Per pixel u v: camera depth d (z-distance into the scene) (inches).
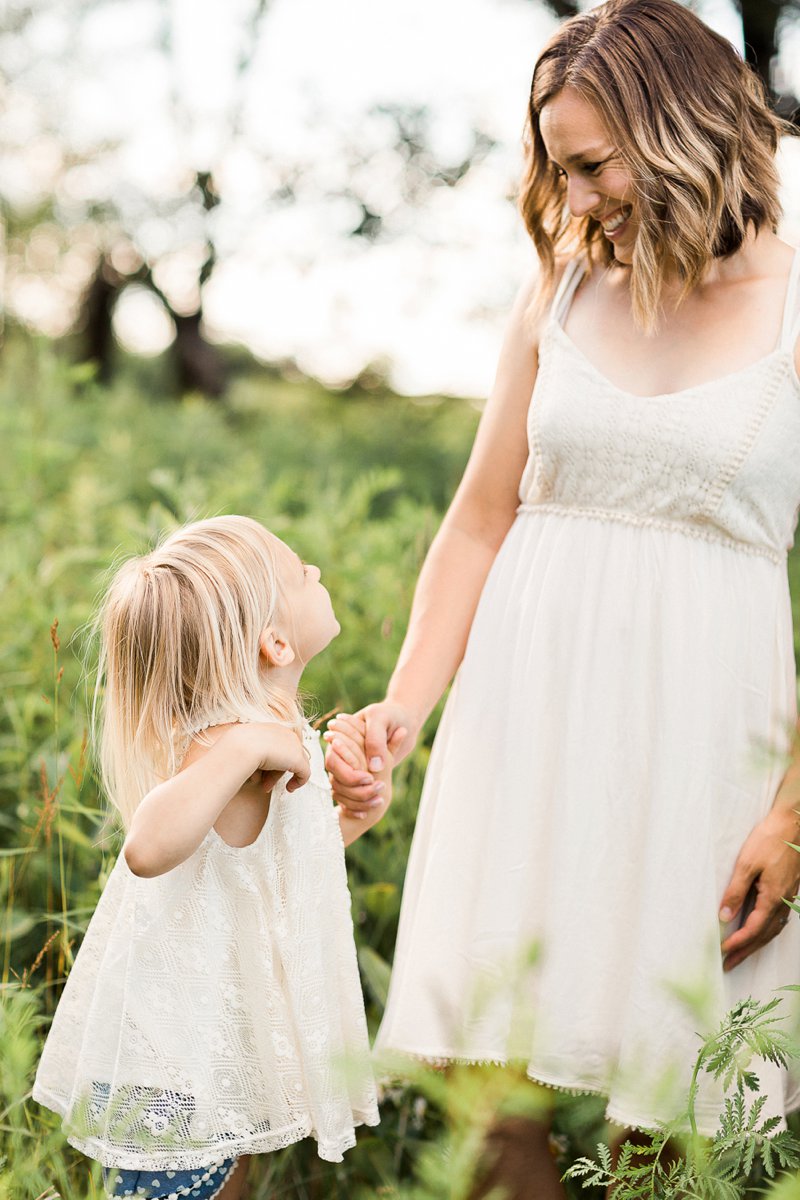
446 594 89.0
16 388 289.7
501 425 87.4
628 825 77.7
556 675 80.0
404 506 178.2
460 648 89.1
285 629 83.3
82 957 80.0
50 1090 78.8
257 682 80.0
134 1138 73.2
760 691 79.3
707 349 78.7
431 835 85.0
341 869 82.9
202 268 663.1
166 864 72.4
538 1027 77.2
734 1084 75.7
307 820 80.4
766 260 79.8
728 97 77.8
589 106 76.5
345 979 82.6
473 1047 76.4
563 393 81.1
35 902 110.2
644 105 75.6
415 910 86.4
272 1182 91.5
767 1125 62.7
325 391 631.2
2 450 210.7
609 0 79.8
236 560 81.0
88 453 275.6
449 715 86.1
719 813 77.7
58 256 678.5
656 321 80.2
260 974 77.7
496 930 79.4
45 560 152.0
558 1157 87.6
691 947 75.4
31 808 110.4
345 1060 43.8
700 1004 47.9
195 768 74.3
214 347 681.6
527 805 79.7
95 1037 76.8
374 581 149.6
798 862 76.9
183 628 78.5
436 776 87.0
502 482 88.1
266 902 78.5
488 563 89.4
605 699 78.1
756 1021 74.1
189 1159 74.5
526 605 82.0
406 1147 93.3
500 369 88.9
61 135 660.7
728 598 78.6
